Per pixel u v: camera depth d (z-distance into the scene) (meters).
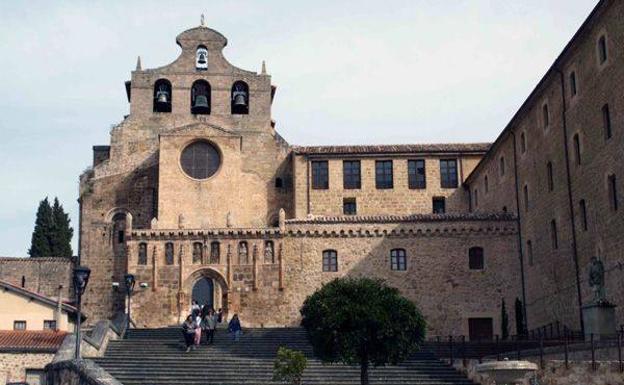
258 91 73.50
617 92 41.28
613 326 36.38
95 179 71.06
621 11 40.72
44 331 52.00
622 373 28.12
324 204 68.81
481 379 36.41
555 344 39.16
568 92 48.25
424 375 38.72
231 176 68.94
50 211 86.50
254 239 61.16
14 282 67.38
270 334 50.75
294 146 71.06
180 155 69.19
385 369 39.75
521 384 31.78
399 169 69.62
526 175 56.12
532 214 55.19
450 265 59.19
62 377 35.66
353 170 69.69
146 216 70.50
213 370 38.66
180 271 60.97
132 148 71.88
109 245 69.62
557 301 50.31
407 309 35.00
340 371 39.19
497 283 58.44
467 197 69.44
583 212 46.25
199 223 67.81
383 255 59.94
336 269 60.09
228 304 60.03
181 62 73.69
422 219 60.03
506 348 43.72
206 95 73.56
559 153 49.72
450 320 58.25
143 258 61.38
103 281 68.56
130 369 38.53
